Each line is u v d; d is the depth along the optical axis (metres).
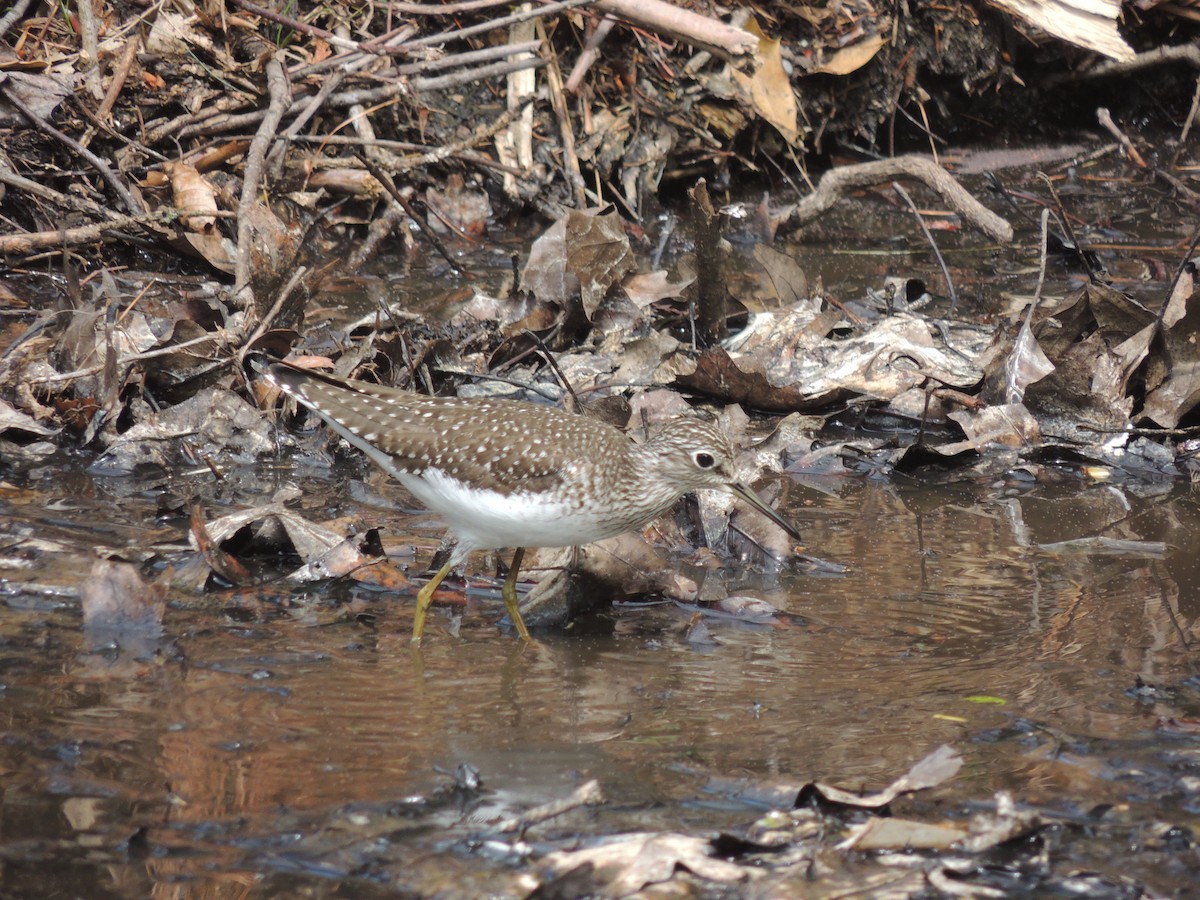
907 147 21.16
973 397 13.27
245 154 15.77
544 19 18.09
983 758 7.27
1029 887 6.12
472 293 15.38
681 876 6.13
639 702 7.95
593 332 14.39
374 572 9.62
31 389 11.81
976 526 11.14
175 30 15.74
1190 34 22.58
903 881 6.13
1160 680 8.30
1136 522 11.26
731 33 16.42
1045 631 9.09
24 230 14.82
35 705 7.44
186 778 6.80
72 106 15.14
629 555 9.66
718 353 12.91
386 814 6.56
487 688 8.09
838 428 13.34
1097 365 13.14
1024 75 21.86
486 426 9.27
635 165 18.14
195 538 9.43
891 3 20.17
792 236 18.30
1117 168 21.25
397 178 16.92
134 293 14.05
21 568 9.14
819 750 7.34
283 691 7.85
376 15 17.45
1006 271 17.20
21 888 5.87
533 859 6.23
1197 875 6.23
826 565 10.24
